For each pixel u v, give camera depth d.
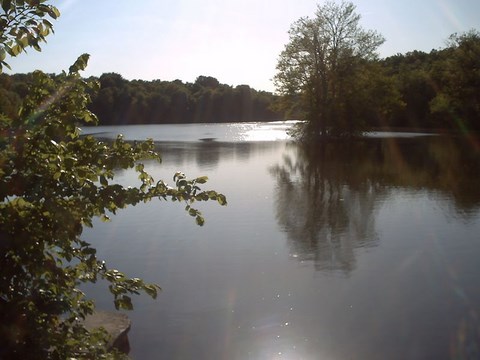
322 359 7.05
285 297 9.21
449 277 10.05
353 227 14.38
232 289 9.66
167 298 9.27
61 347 3.36
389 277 10.16
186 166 29.67
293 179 24.16
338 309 8.65
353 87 47.84
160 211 16.91
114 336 6.86
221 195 3.82
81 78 3.56
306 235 13.57
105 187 3.55
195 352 7.29
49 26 3.41
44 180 3.35
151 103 115.44
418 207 16.92
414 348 7.27
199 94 128.25
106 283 9.96
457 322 8.07
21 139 3.36
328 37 46.97
